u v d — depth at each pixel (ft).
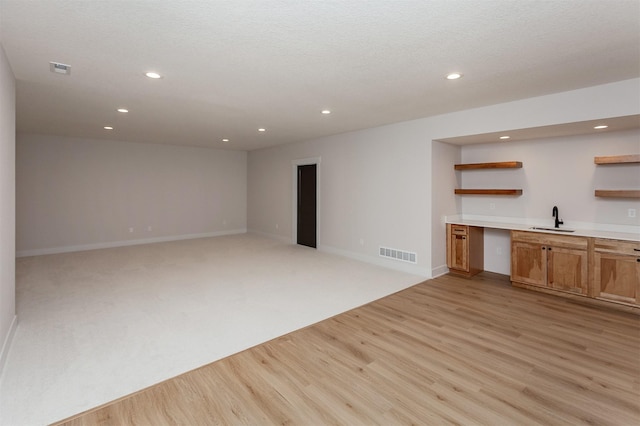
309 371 8.01
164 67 9.61
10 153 9.52
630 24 7.07
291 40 7.87
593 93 11.17
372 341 9.56
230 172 29.91
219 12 6.61
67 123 17.69
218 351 9.00
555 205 14.88
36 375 7.79
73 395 7.07
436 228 16.39
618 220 13.20
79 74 10.18
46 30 7.40
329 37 7.72
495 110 13.56
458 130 14.75
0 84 8.05
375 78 10.43
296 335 9.96
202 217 28.40
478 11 6.57
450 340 9.59
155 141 24.29
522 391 7.19
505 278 16.11
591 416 6.40
